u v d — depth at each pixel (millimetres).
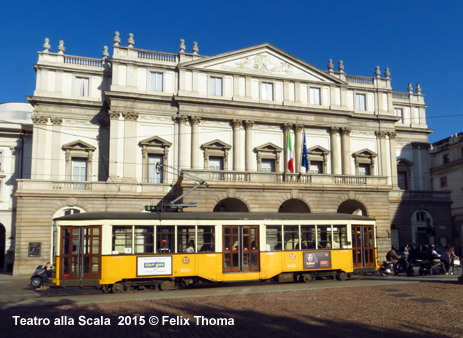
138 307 14562
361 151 42031
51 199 33781
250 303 15008
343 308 13805
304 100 40875
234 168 38094
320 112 40594
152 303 15367
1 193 39031
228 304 14891
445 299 15422
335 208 32469
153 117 37156
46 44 37406
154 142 36781
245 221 20766
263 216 21172
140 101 36844
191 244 19812
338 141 41375
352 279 23328
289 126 39875
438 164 53406
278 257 21109
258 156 38750
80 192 34281
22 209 33062
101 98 38031
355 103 43188
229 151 38469
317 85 41500
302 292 17703
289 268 21219
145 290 19562
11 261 37875
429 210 43156
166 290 19391
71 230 18656
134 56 37500
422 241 42531
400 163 45281
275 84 40188
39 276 23109
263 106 38938
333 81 42062
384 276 24766
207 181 29719
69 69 37438
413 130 46188
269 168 39531
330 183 32688
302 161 37062
